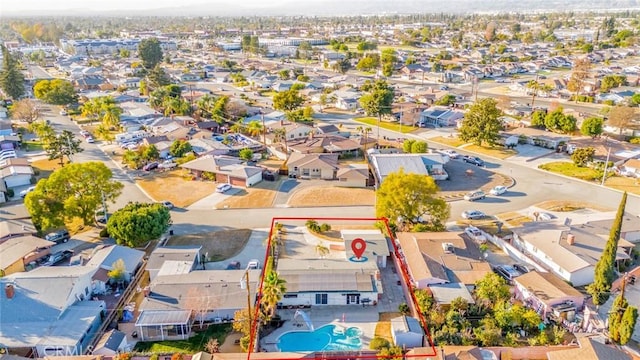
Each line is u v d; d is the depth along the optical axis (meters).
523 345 47.09
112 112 131.88
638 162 94.12
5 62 169.25
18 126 135.38
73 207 68.50
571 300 52.59
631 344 47.38
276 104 148.38
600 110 144.12
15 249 63.03
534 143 116.12
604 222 70.12
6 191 84.75
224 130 130.88
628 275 57.84
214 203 83.19
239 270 59.28
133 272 59.91
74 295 52.88
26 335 47.25
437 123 135.88
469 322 50.22
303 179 94.75
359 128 129.62
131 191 88.69
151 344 48.88
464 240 65.50
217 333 50.38
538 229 68.62
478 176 95.56
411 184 69.00
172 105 145.12
